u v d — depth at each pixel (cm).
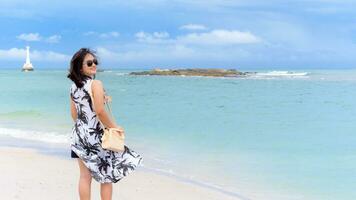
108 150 532
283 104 2612
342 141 1290
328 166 962
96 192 727
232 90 4041
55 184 786
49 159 1029
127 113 2109
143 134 1433
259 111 2225
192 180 840
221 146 1209
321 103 2677
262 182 828
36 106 2403
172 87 4728
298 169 934
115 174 533
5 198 695
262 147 1191
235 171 917
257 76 7956
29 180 816
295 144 1241
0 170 899
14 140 1327
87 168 539
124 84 5653
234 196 739
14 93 3578
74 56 524
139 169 928
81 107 526
